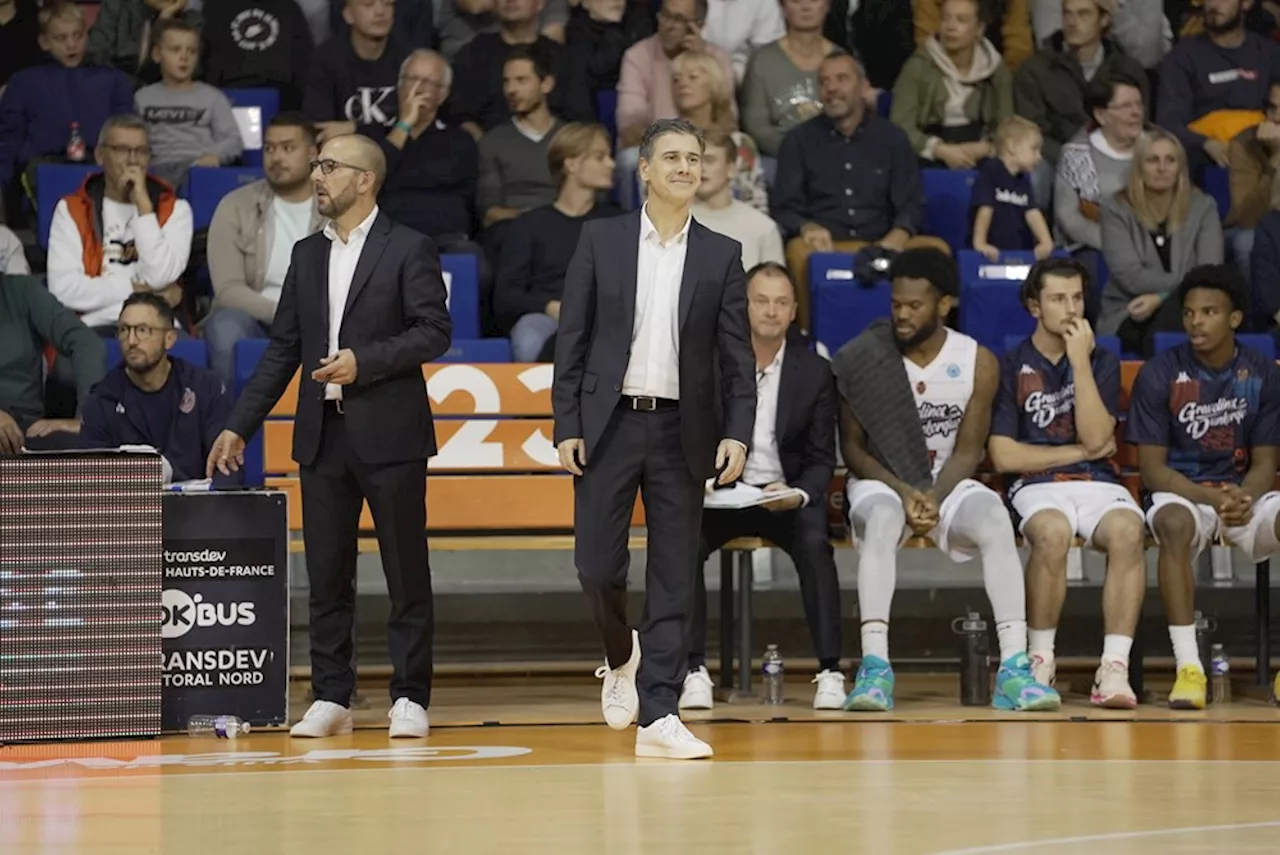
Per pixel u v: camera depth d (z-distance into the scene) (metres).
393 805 10.09
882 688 16.42
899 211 24.91
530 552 21.50
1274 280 24.25
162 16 26.22
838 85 24.80
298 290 14.47
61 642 14.39
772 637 20.78
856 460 17.91
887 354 17.83
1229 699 17.66
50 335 20.69
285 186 22.19
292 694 18.45
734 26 27.48
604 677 14.09
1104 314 24.36
